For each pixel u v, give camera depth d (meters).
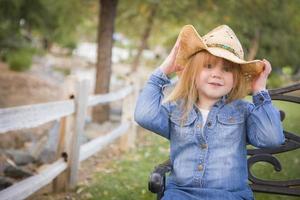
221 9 9.56
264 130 2.69
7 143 7.54
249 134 2.79
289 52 17.61
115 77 20.25
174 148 2.84
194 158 2.75
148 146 7.34
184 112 2.81
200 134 2.75
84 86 4.77
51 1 11.18
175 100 2.86
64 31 12.55
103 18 9.66
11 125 3.42
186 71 2.83
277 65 19.61
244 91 2.84
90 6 11.16
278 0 10.28
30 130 8.34
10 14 13.99
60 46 34.53
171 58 2.89
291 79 27.52
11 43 21.41
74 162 4.77
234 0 9.27
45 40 34.06
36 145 6.70
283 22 12.22
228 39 2.81
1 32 18.91
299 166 4.95
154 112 2.82
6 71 18.30
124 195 4.72
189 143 2.77
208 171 2.72
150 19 11.62
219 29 2.88
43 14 14.65
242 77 2.83
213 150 2.74
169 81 2.94
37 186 3.93
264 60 2.76
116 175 5.50
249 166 3.31
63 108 4.39
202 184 2.73
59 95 14.68
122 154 6.82
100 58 9.68
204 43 2.70
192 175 2.74
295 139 3.24
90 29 15.81
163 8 10.34
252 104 2.81
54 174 4.34
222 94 2.76
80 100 4.73
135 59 14.76
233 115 2.78
